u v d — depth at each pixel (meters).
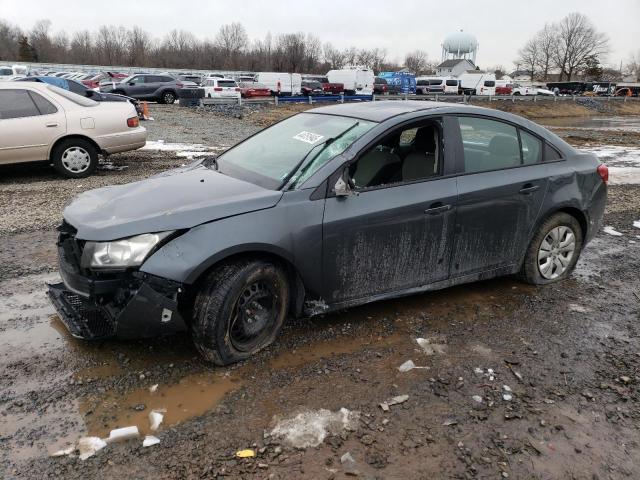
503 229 4.32
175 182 3.77
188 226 3.13
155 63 97.81
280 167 3.78
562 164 4.67
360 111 4.22
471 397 3.14
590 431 2.89
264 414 2.92
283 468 2.53
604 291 4.82
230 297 3.19
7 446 2.62
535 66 112.44
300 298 3.59
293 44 99.06
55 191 7.87
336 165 3.57
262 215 3.29
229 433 2.76
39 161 8.64
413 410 3.00
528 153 4.52
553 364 3.54
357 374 3.33
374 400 3.07
